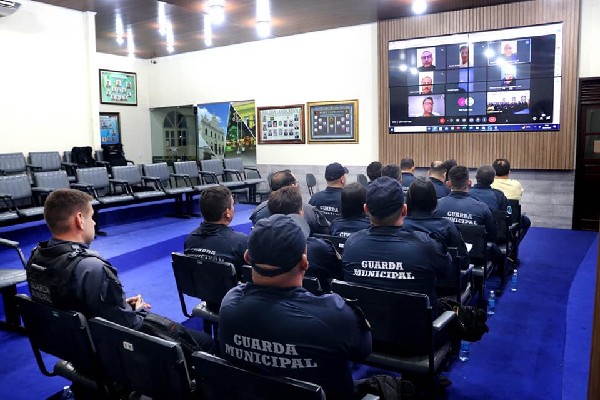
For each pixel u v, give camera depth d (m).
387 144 8.23
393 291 1.98
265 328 1.38
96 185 6.99
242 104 10.05
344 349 1.40
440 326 2.04
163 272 4.89
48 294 1.95
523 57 7.02
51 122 7.88
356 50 8.52
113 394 1.84
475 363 2.95
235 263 2.67
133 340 1.58
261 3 7.07
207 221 2.76
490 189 4.39
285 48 9.32
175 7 7.32
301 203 2.74
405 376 2.28
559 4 6.70
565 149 6.90
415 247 2.16
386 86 8.10
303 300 1.40
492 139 7.38
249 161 10.10
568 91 6.79
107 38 9.30
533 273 4.84
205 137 10.75
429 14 7.61
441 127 7.73
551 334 3.36
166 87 11.17
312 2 6.99
